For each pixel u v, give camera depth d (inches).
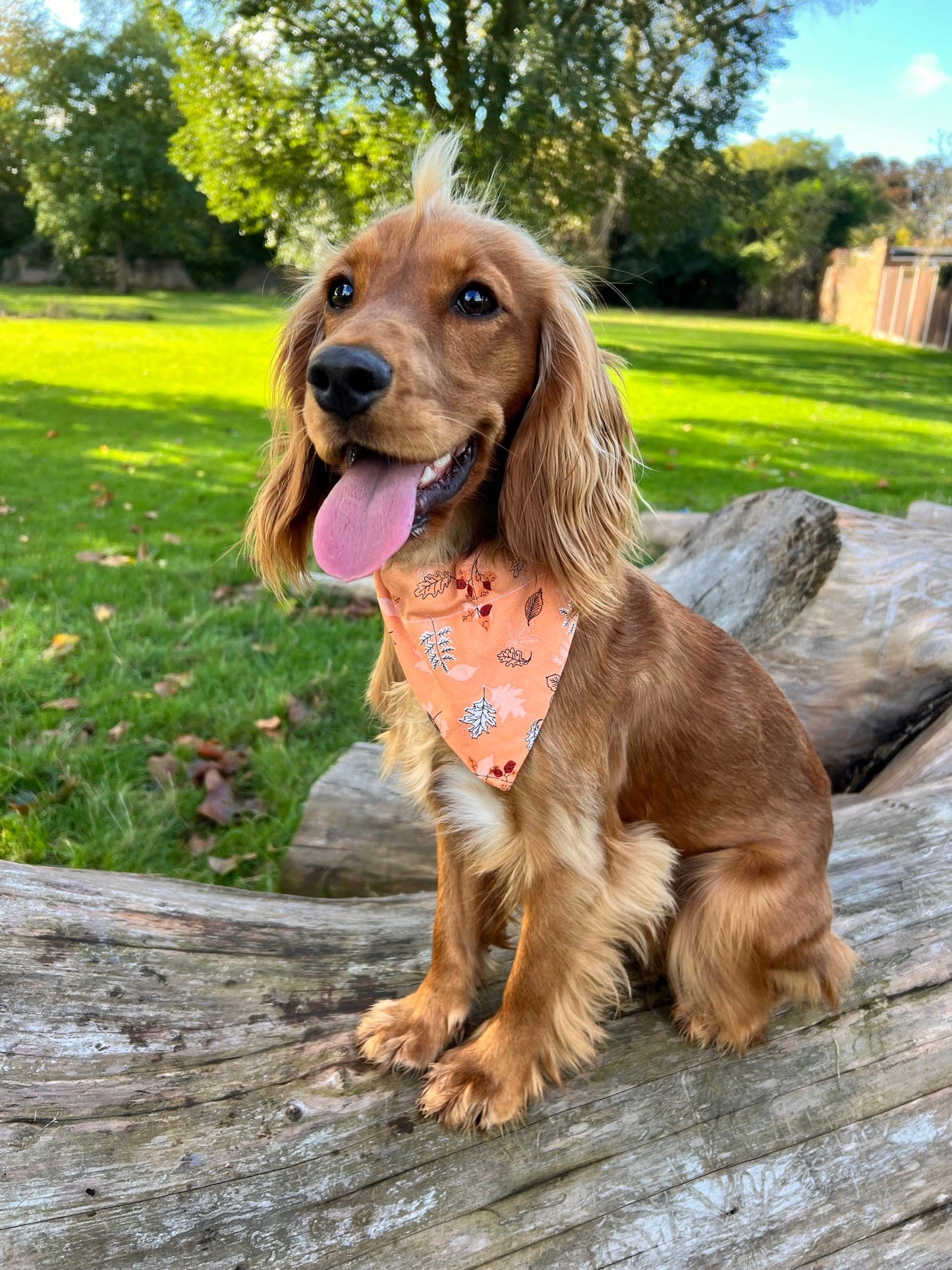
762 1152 16.4
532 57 131.4
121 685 38.1
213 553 55.6
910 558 33.8
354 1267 14.4
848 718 33.2
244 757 34.8
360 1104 16.6
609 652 18.2
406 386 15.6
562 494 17.5
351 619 48.2
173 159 172.2
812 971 18.8
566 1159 16.0
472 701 17.5
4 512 61.7
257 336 192.4
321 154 158.2
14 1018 16.4
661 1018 19.2
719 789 19.3
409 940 20.8
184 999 17.8
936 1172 16.3
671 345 226.2
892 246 301.7
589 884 17.4
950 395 150.0
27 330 195.6
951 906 21.1
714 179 163.8
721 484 77.4
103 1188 14.7
